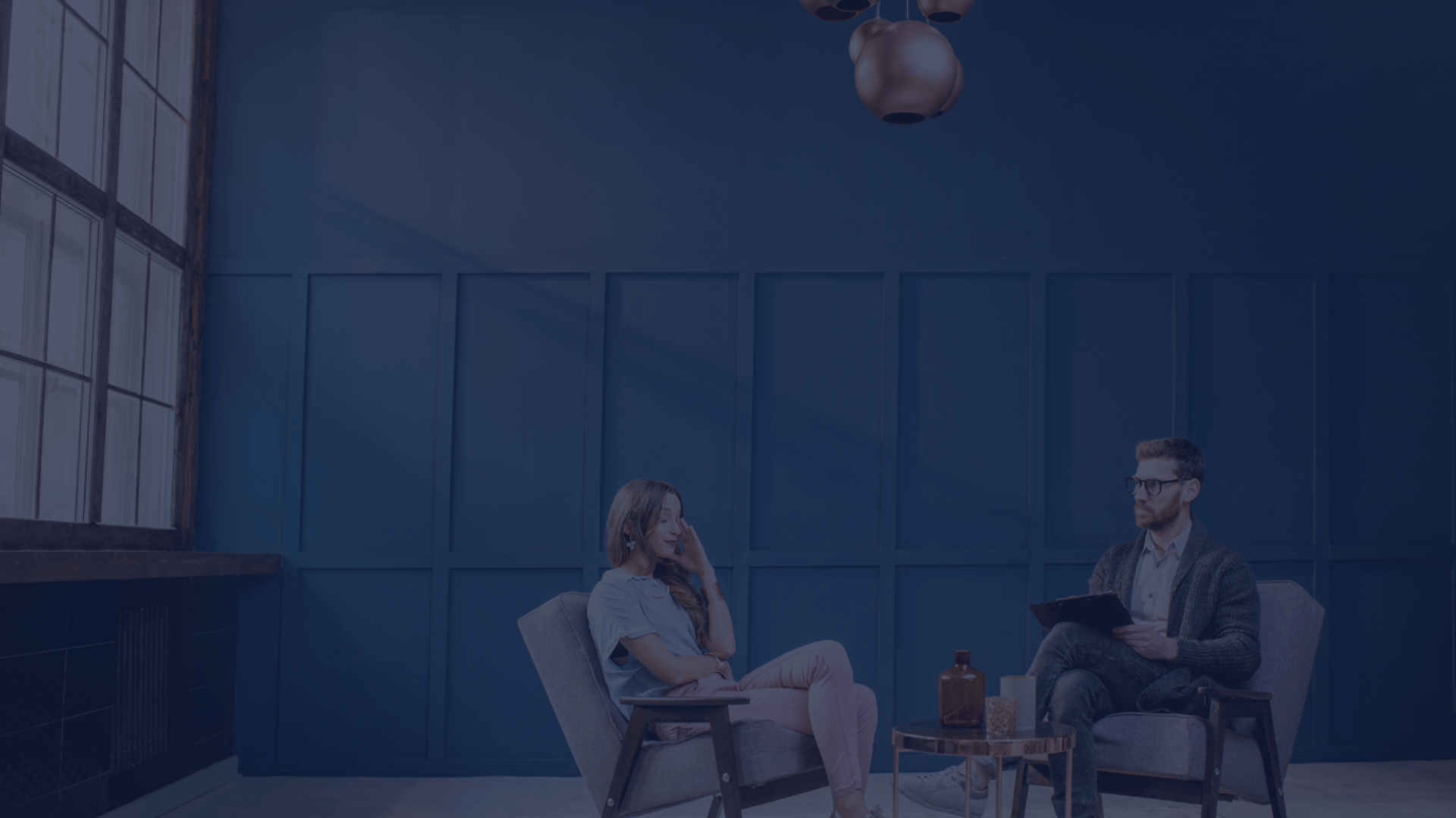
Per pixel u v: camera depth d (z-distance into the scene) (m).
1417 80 4.23
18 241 2.96
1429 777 3.73
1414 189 4.19
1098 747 2.53
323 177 4.09
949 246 4.12
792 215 4.11
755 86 4.16
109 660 2.96
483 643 3.94
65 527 3.10
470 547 3.98
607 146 4.13
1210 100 4.18
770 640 3.97
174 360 3.92
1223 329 4.11
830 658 2.42
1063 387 4.09
